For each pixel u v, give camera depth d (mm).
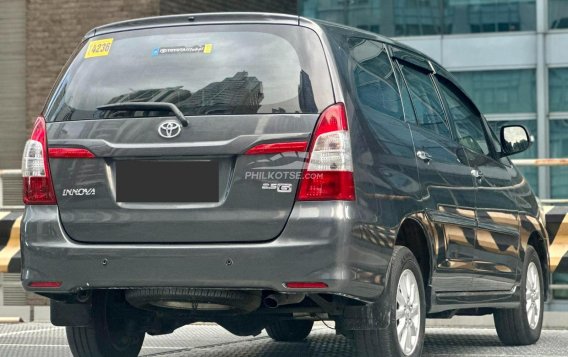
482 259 21344
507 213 22750
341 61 17328
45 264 17516
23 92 46719
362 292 16766
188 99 17203
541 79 53125
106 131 17391
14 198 46125
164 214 16969
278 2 54312
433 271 19219
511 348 23766
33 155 17812
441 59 54000
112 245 17172
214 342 25297
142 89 17500
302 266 16375
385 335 17719
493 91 53594
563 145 52906
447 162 20078
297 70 17000
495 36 53531
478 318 29234
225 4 49812
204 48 17453
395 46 19938
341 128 16703
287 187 16578
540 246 25422
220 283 16656
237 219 16672
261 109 16891
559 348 23781
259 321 19453
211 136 16875
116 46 17953
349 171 16594
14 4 46812
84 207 17406
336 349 23766
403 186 18016
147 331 19656
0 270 31531
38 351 23828
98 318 19016
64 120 17781
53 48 46375
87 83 17859
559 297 46375
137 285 17031
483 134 22734
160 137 17078
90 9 45938
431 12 54062
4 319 31406
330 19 54625
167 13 45938
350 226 16438
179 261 16781
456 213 20109
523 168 52312
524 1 53188
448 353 22797
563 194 51812
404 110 19094
